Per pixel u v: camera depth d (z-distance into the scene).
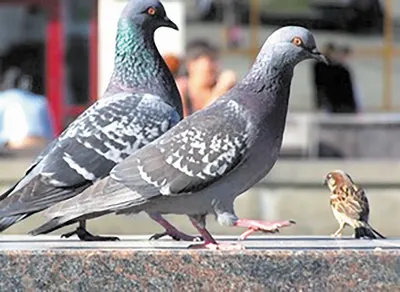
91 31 22.84
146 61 9.64
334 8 23.06
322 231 17.12
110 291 8.04
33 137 18.59
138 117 9.37
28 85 22.94
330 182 9.45
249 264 8.04
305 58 8.41
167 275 8.03
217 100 8.50
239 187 8.30
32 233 8.46
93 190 8.34
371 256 8.04
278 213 17.05
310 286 8.05
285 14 23.06
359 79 22.98
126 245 8.57
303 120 20.59
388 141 20.53
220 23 22.73
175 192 8.21
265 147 8.33
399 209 17.36
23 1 22.94
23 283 8.04
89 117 9.34
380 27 23.52
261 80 8.38
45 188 8.95
